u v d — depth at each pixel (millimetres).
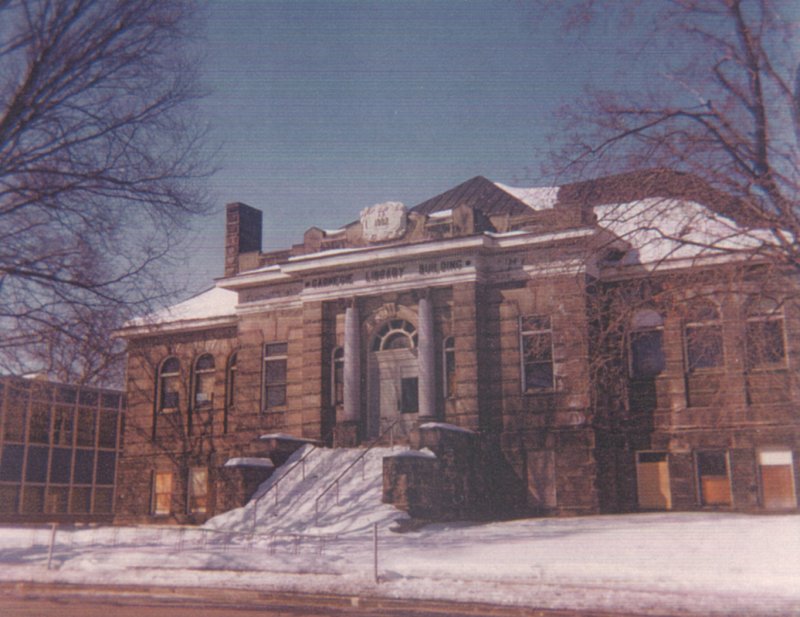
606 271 29531
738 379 21094
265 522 26641
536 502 29891
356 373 32844
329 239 34875
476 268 31328
